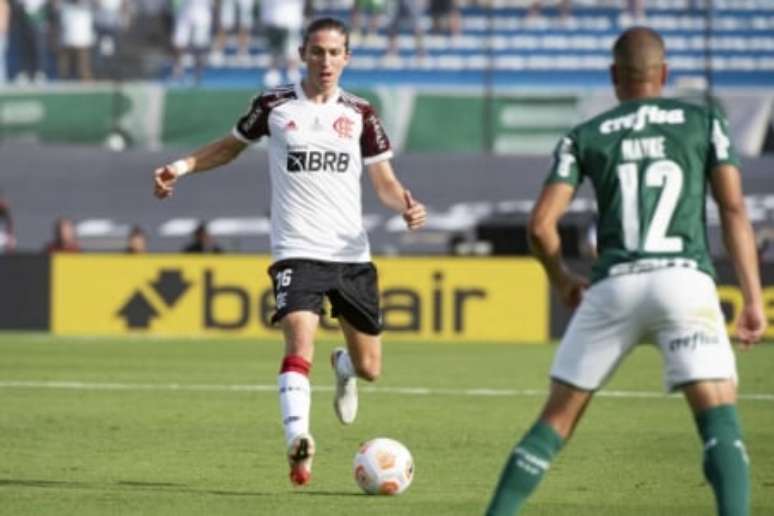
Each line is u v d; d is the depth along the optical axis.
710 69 91.06
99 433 41.84
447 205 94.25
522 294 79.69
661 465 36.41
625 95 24.53
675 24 112.00
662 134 23.84
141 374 59.66
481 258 79.75
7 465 35.88
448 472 35.22
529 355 70.19
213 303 80.94
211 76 108.94
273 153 33.75
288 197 33.50
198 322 81.06
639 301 23.20
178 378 58.22
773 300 79.56
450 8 113.00
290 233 33.38
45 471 34.94
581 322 23.59
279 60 107.19
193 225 95.31
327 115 33.56
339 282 33.31
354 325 34.22
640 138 23.86
